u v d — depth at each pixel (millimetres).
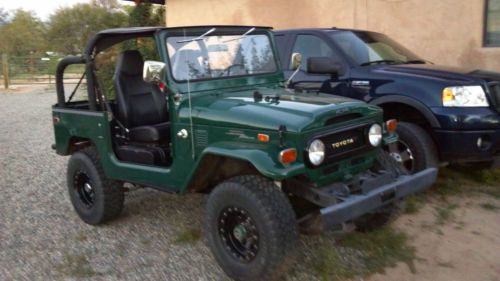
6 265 4523
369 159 4422
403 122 5789
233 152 3863
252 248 3812
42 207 5996
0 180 7188
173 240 4875
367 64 6266
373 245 4559
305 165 3779
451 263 4297
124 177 4914
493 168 5984
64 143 5582
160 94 5391
